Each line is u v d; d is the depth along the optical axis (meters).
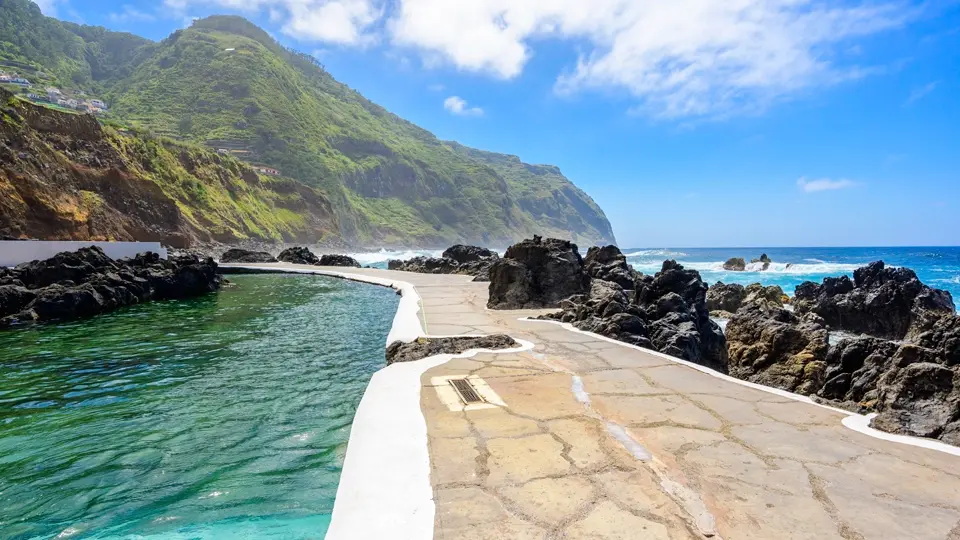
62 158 47.03
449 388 5.57
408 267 34.28
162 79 158.12
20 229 38.53
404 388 5.56
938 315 17.44
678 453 3.83
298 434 5.41
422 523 2.83
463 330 9.87
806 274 46.72
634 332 9.59
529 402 5.08
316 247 95.75
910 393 4.99
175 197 63.22
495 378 6.03
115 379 7.55
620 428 4.36
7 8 168.75
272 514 3.83
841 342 9.06
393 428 4.31
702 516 2.91
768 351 10.52
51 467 4.59
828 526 2.82
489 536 2.70
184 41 178.12
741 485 3.30
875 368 7.41
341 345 10.18
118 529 3.65
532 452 3.82
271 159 134.75
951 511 2.98
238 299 18.53
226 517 3.79
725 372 10.88
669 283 14.70
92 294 14.88
